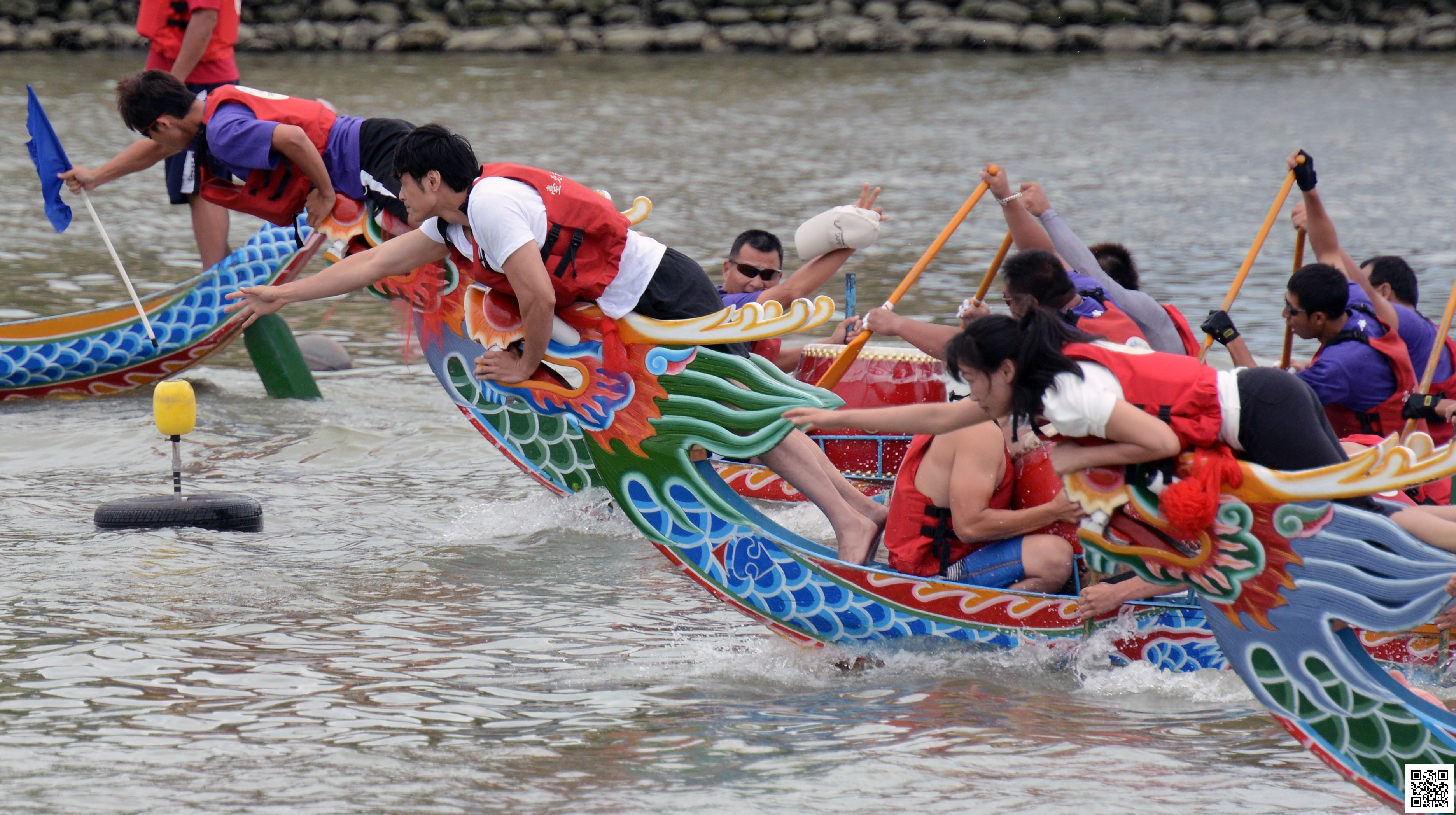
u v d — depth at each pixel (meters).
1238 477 12.74
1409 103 90.44
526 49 120.38
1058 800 12.79
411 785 13.01
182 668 16.06
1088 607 16.22
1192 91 96.94
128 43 114.69
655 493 17.17
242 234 49.34
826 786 13.05
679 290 16.94
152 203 56.00
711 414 16.75
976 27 122.38
